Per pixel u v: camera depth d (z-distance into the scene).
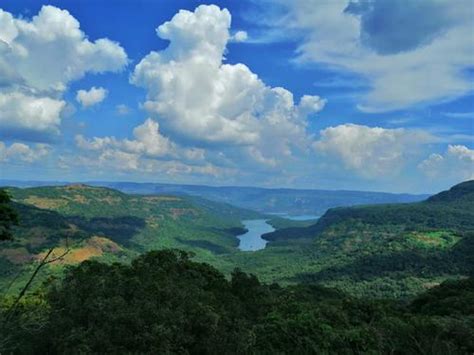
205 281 77.06
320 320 71.44
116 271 68.31
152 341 45.94
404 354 66.88
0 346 24.03
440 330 67.50
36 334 39.44
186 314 52.66
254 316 75.88
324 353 62.38
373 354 63.34
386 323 73.31
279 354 60.31
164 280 64.81
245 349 54.56
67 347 42.91
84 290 55.91
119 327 46.34
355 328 71.69
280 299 88.38
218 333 53.28
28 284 22.22
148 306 50.38
